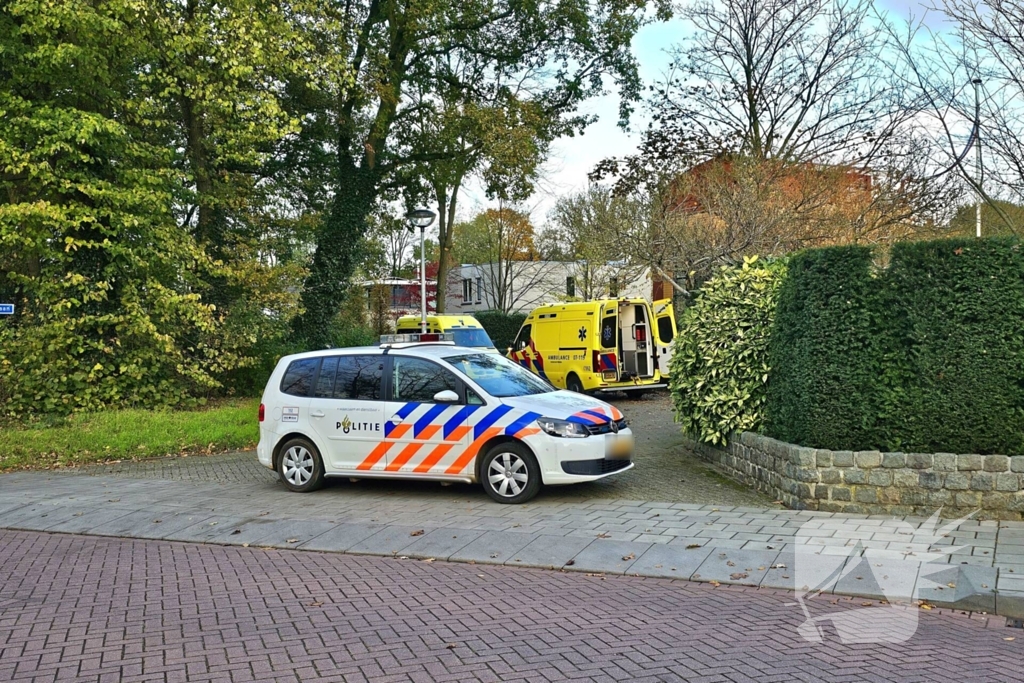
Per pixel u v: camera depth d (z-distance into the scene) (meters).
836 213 17.91
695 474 10.23
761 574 6.28
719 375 10.45
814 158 21.56
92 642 5.02
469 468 8.94
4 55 14.98
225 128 18.20
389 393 9.46
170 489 10.35
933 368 7.91
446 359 9.41
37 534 8.55
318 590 6.16
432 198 28.08
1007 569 6.02
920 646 4.88
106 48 16.02
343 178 24.28
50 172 15.12
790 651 4.76
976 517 7.59
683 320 11.52
